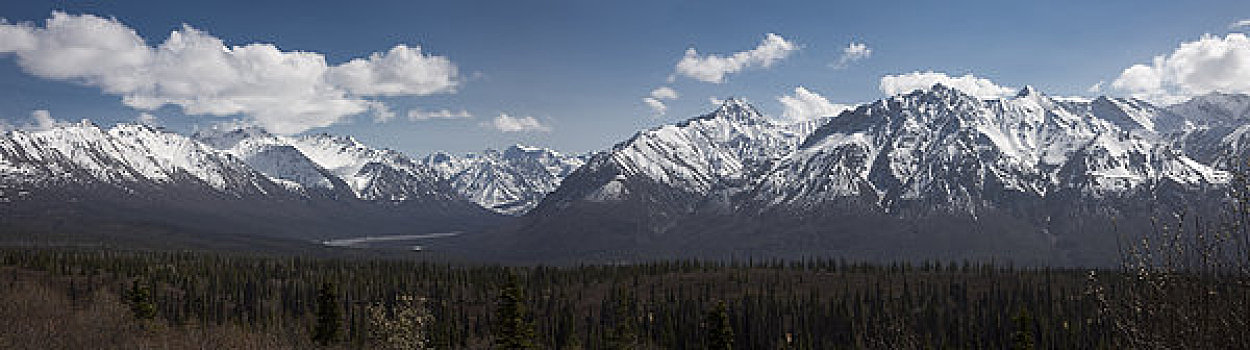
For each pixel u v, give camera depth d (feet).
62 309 481.05
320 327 447.83
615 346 585.22
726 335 357.82
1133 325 57.36
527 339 405.80
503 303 408.26
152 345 362.33
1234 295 53.11
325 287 450.71
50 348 309.22
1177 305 55.47
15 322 346.74
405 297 331.98
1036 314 638.94
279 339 480.64
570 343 629.10
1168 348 55.26
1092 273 61.87
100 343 342.64
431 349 411.75
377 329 326.44
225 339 428.15
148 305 475.72
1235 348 52.60
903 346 138.41
